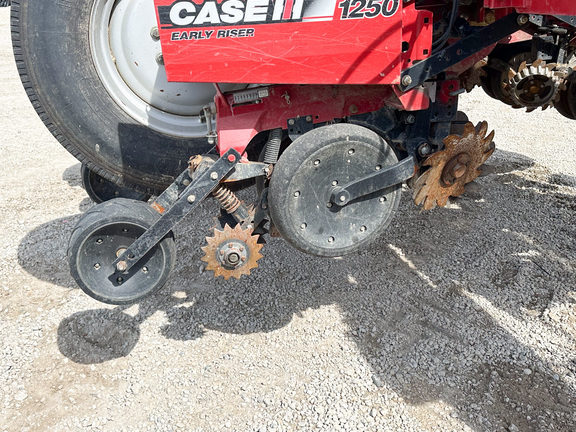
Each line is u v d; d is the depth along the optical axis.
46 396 2.80
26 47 2.89
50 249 4.13
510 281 3.67
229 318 3.35
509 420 2.59
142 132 3.29
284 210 2.52
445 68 2.56
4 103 8.47
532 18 2.77
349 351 3.05
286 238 2.63
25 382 2.89
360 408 2.69
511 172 5.33
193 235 4.29
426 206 3.03
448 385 2.81
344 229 2.70
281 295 3.55
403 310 3.39
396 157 2.70
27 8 2.85
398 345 3.09
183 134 3.43
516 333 3.17
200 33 2.29
